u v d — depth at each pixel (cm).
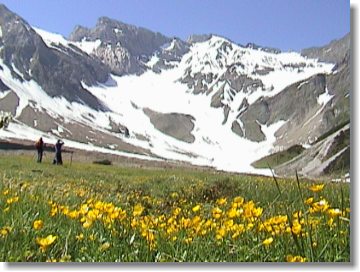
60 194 923
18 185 848
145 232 427
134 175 2505
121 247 405
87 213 521
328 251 351
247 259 364
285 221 418
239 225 427
